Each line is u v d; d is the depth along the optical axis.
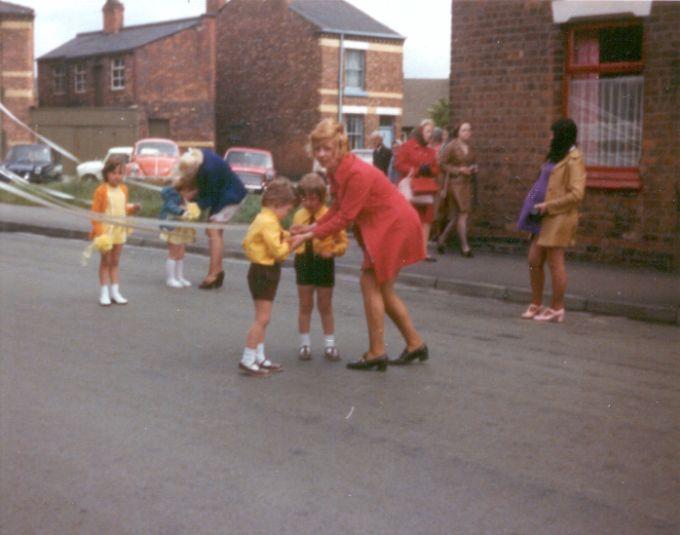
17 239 18.12
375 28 47.84
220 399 6.64
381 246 7.38
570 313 10.55
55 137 48.66
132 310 10.14
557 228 9.76
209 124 49.81
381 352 7.56
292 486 4.98
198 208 11.00
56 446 5.61
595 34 14.00
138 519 4.56
